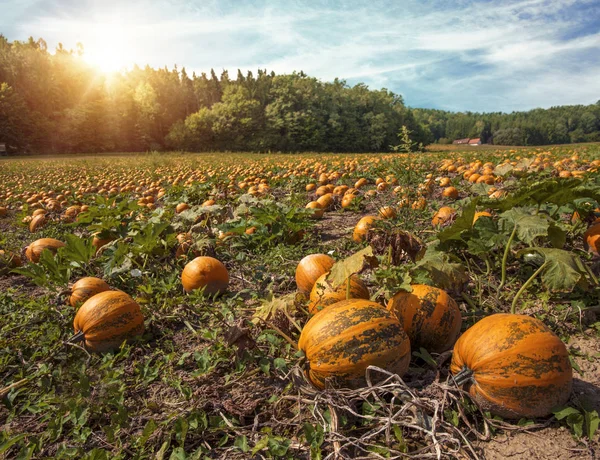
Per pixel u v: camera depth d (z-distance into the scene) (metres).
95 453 2.35
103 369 3.34
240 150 96.62
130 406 3.05
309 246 6.91
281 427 2.73
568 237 5.23
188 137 96.00
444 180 11.48
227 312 4.32
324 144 100.62
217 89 136.88
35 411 3.07
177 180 18.05
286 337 3.29
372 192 10.02
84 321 3.79
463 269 3.67
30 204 13.97
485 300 4.00
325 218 9.18
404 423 2.43
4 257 6.62
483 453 2.37
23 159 57.66
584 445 2.36
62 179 23.16
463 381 2.61
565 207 5.09
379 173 15.34
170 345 3.87
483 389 2.51
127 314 3.89
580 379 2.91
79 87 100.38
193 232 6.91
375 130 106.69
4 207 13.37
